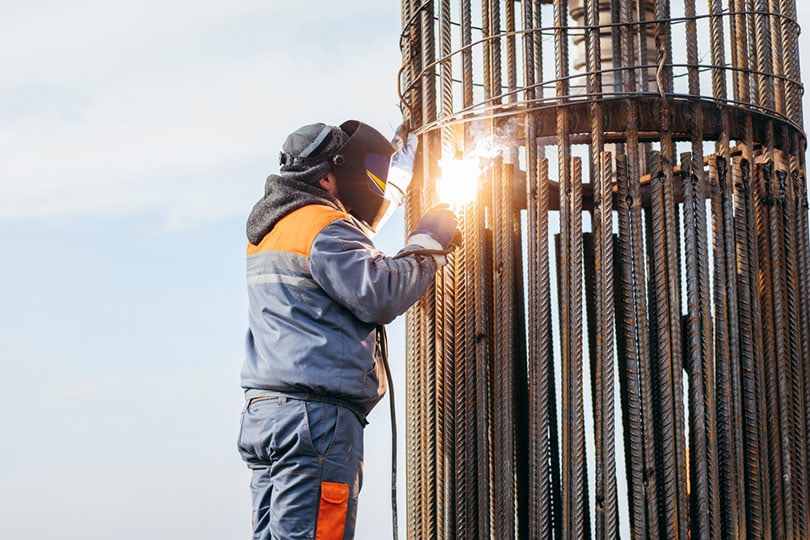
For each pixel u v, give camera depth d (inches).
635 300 149.2
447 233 144.9
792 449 157.4
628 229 150.0
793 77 164.7
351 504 138.3
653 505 145.7
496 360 150.7
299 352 137.0
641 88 154.7
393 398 145.3
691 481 150.9
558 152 150.9
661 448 147.9
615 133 157.4
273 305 140.1
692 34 154.3
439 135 157.6
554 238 154.1
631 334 148.4
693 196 152.5
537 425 146.8
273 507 137.1
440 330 153.6
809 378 159.8
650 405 147.3
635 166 150.9
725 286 152.7
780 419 155.8
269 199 144.5
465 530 150.7
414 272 139.4
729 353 151.7
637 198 150.3
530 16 153.0
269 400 138.9
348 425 138.2
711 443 148.7
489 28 156.3
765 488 152.6
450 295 152.7
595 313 150.7
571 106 151.5
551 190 156.6
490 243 154.3
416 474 156.9
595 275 149.4
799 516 157.0
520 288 156.9
